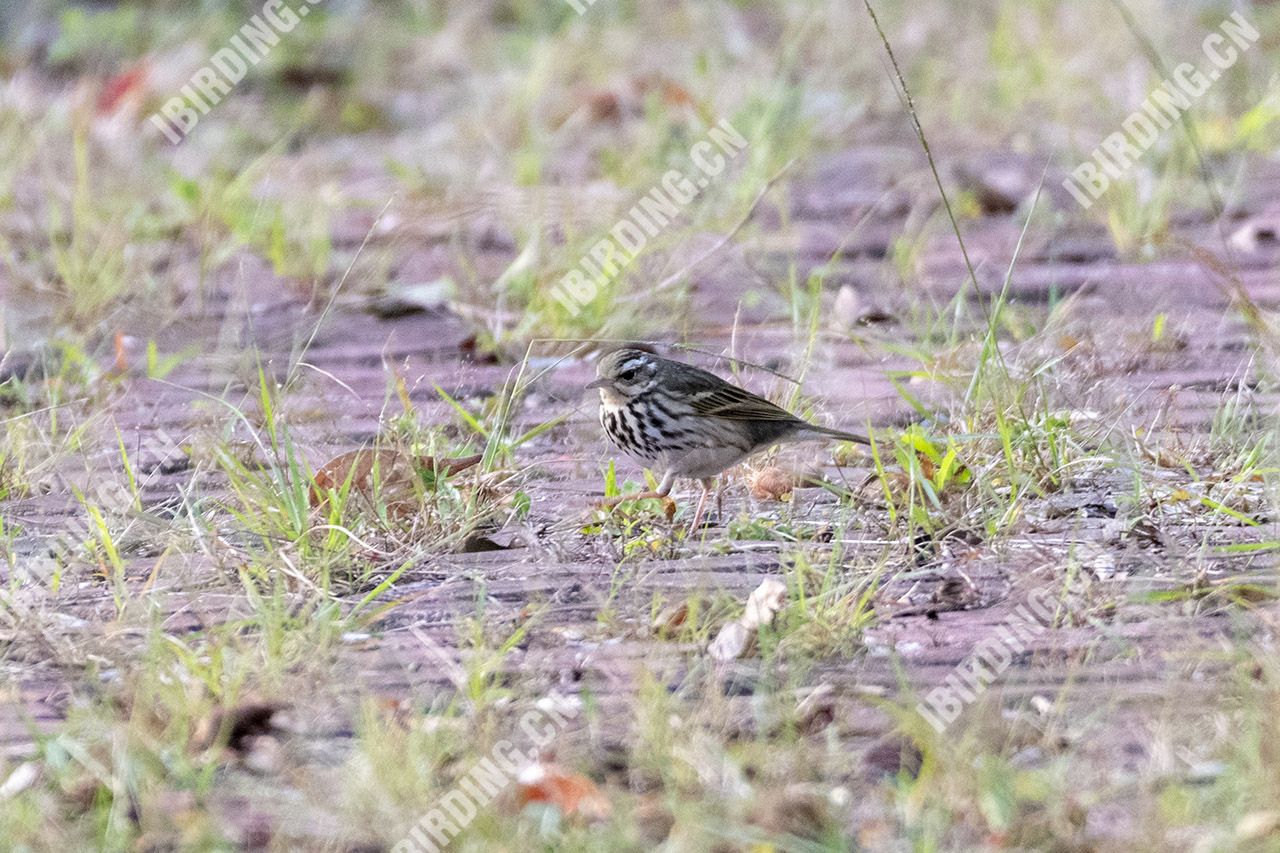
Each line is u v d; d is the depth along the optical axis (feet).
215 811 22.18
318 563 30.17
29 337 46.32
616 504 33.86
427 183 60.49
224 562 30.53
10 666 26.99
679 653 26.76
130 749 22.74
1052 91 67.72
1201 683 24.82
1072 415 36.17
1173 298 47.47
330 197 57.82
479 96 73.72
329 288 50.26
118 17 86.17
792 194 60.08
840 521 32.45
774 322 46.88
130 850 21.31
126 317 46.96
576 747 23.50
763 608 26.89
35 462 37.11
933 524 31.76
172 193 58.65
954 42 75.77
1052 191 58.23
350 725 24.50
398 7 92.43
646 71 75.36
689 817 21.11
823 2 78.13
